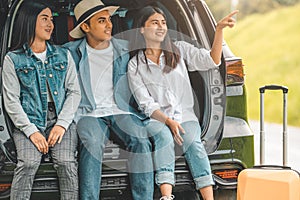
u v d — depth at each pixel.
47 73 5.90
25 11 5.92
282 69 24.78
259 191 6.00
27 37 5.90
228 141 6.08
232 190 6.12
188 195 6.11
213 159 6.05
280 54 25.52
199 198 6.07
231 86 6.14
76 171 5.82
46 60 5.93
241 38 27.55
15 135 5.83
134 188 5.84
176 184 5.96
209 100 6.04
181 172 5.96
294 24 26.84
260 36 27.11
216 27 6.04
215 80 6.05
